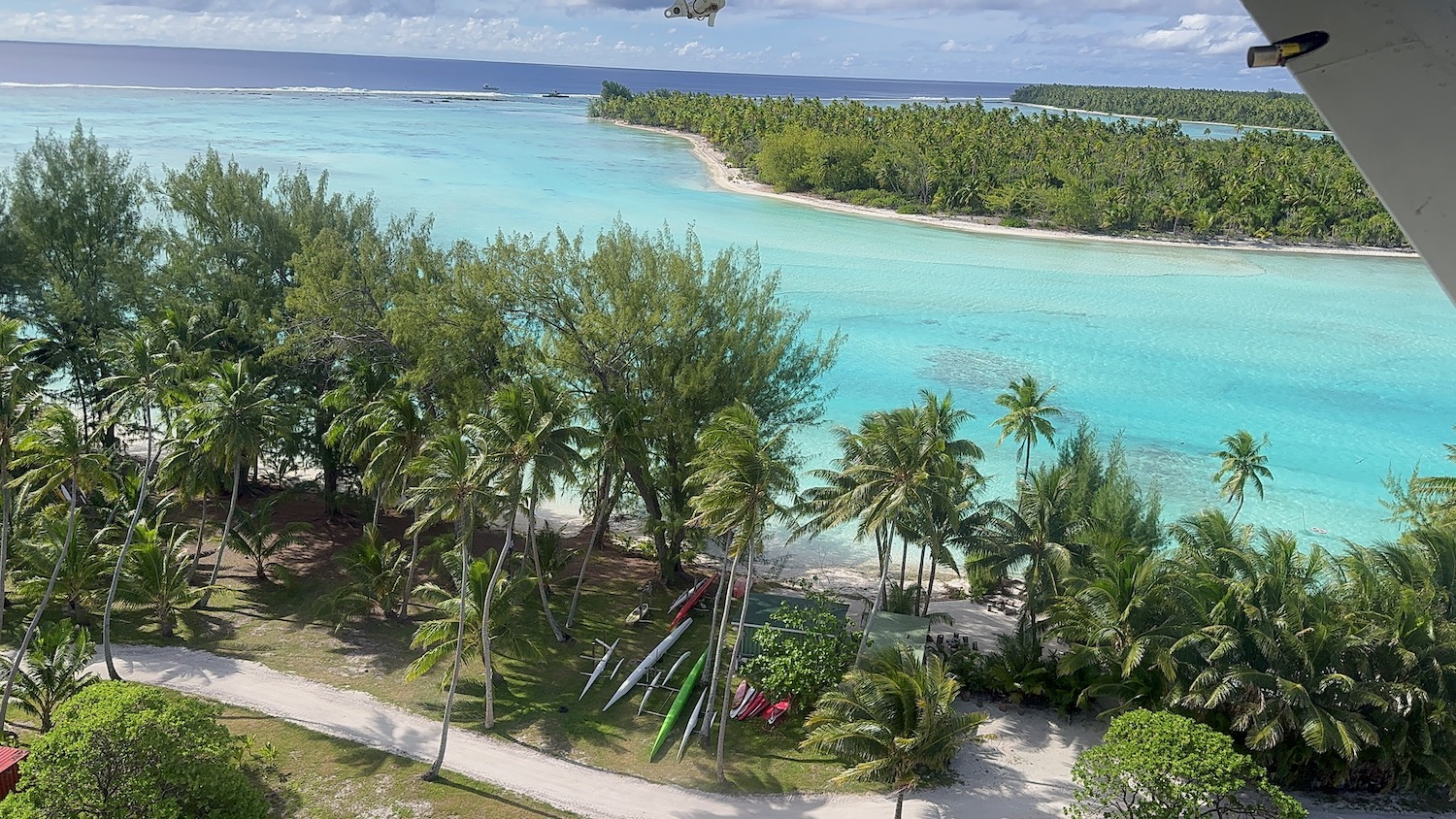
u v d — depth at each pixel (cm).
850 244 12188
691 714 3544
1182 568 3522
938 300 9738
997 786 3203
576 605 4212
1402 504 4588
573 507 5516
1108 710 3453
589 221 12294
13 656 3675
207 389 4056
